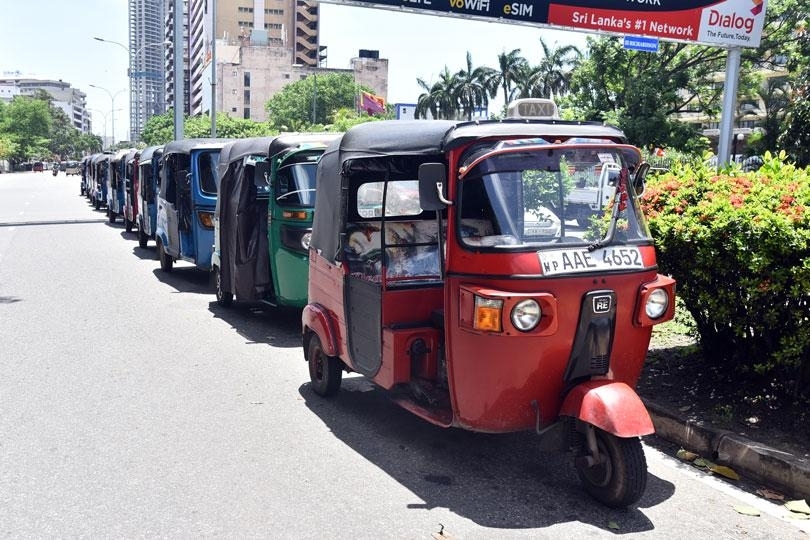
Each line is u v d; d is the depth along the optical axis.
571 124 4.80
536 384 4.41
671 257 5.83
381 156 5.36
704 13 14.77
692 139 25.91
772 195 5.43
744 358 5.90
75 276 13.66
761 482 4.79
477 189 4.50
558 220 4.51
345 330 5.95
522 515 4.32
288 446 5.41
